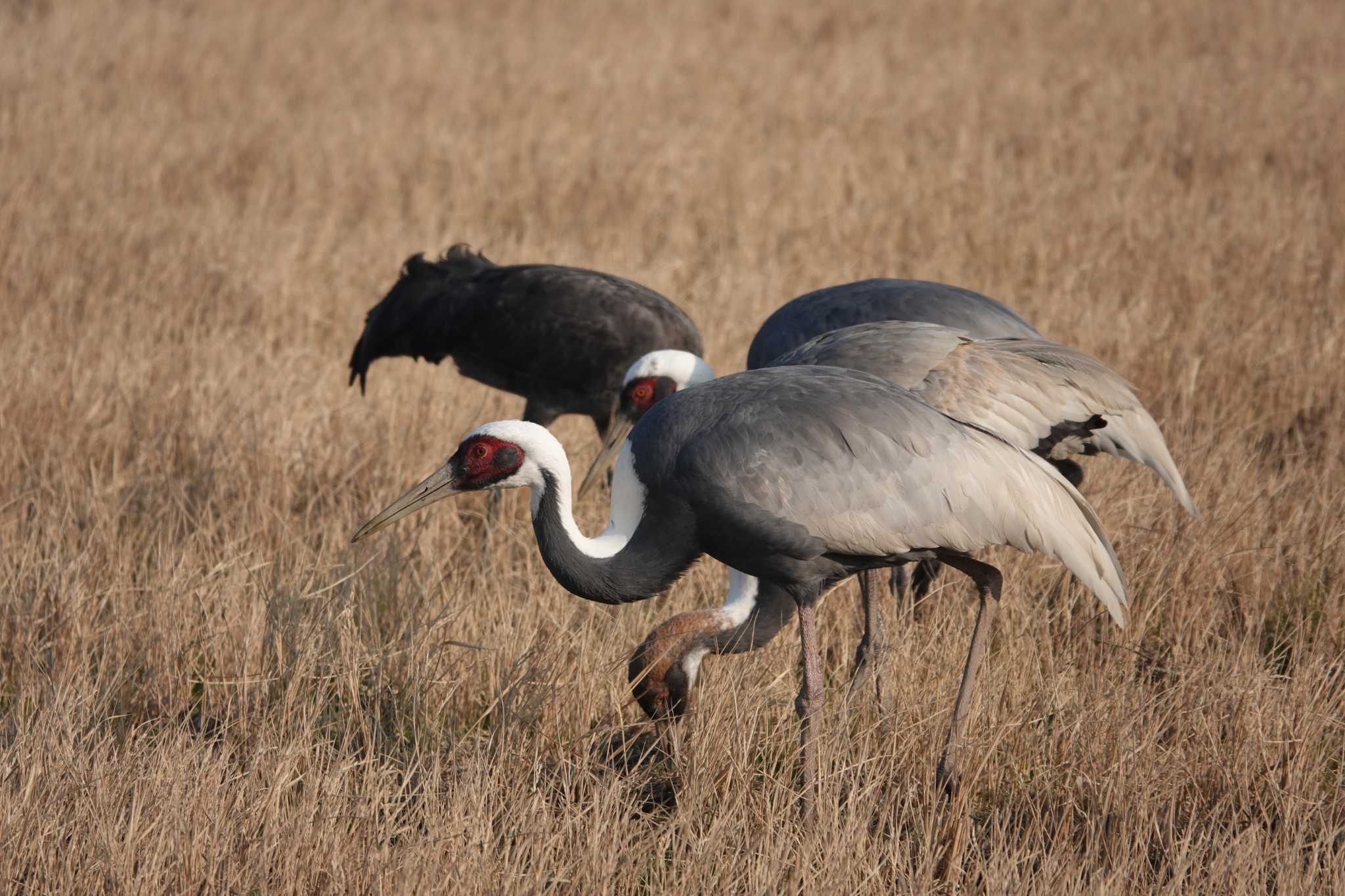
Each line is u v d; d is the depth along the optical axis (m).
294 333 15.88
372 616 9.90
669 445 8.34
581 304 12.72
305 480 12.12
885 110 27.28
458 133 24.86
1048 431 9.44
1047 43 35.81
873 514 8.08
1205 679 8.94
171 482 11.55
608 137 24.62
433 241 18.95
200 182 21.67
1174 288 16.55
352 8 37.28
